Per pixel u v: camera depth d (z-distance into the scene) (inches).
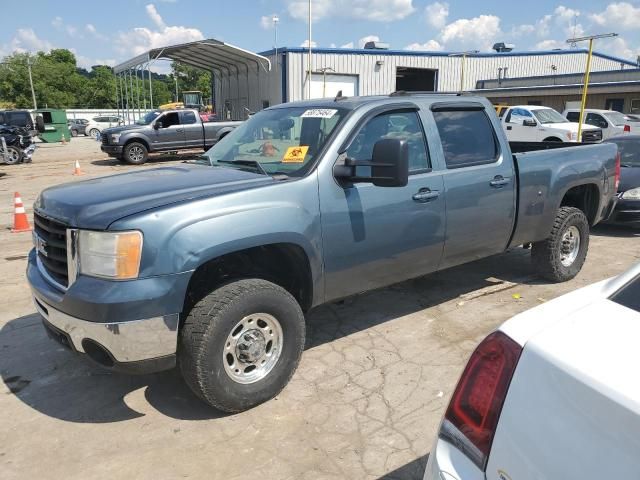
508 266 249.1
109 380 152.2
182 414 134.7
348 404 137.3
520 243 201.6
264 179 139.5
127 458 118.3
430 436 124.0
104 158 933.2
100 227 115.7
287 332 136.9
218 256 123.6
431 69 1289.4
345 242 147.0
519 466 57.6
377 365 157.3
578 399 54.0
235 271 143.6
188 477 112.0
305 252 139.2
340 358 161.9
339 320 190.1
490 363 65.5
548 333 63.2
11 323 190.7
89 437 126.1
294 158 149.1
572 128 701.9
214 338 123.1
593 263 256.4
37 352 169.0
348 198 146.1
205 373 123.8
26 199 489.4
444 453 67.2
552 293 213.5
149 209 118.4
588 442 51.9
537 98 1232.8
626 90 1012.5
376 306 202.2
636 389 51.3
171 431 127.6
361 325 185.6
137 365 118.3
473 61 1359.5
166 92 4109.3
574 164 212.7
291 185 136.8
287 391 143.7
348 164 143.0
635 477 47.9
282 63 1106.1
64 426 130.8
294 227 134.7
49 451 121.3
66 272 124.9
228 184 134.4
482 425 63.2
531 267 231.5
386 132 159.3
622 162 348.5
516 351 63.0
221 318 123.4
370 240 152.1
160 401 140.9
